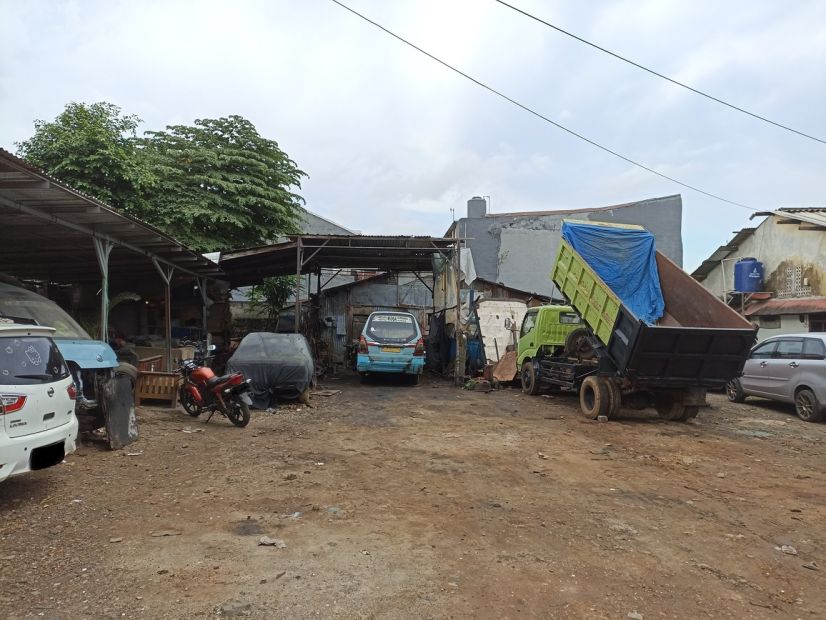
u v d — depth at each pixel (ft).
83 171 50.55
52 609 10.98
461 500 18.43
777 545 15.33
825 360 35.14
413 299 86.38
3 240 34.24
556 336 44.65
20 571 12.59
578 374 38.14
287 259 62.18
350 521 16.20
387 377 56.24
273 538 14.78
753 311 61.26
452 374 59.77
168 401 36.45
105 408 24.20
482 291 76.28
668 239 88.89
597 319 34.83
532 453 25.26
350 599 11.64
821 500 19.52
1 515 16.08
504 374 51.21
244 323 81.56
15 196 25.03
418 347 49.52
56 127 50.85
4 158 20.24
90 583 12.09
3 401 15.87
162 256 42.34
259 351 37.65
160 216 56.29
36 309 26.91
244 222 61.82
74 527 15.30
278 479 20.30
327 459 23.48
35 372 17.33
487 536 15.37
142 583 12.12
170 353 43.47
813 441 29.96
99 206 27.09
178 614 10.87
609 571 13.37
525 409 38.37
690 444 28.07
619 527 16.31
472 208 96.22
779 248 62.28
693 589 12.55
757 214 62.90
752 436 30.91
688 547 14.99
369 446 26.08
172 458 23.06
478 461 23.65
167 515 16.40
